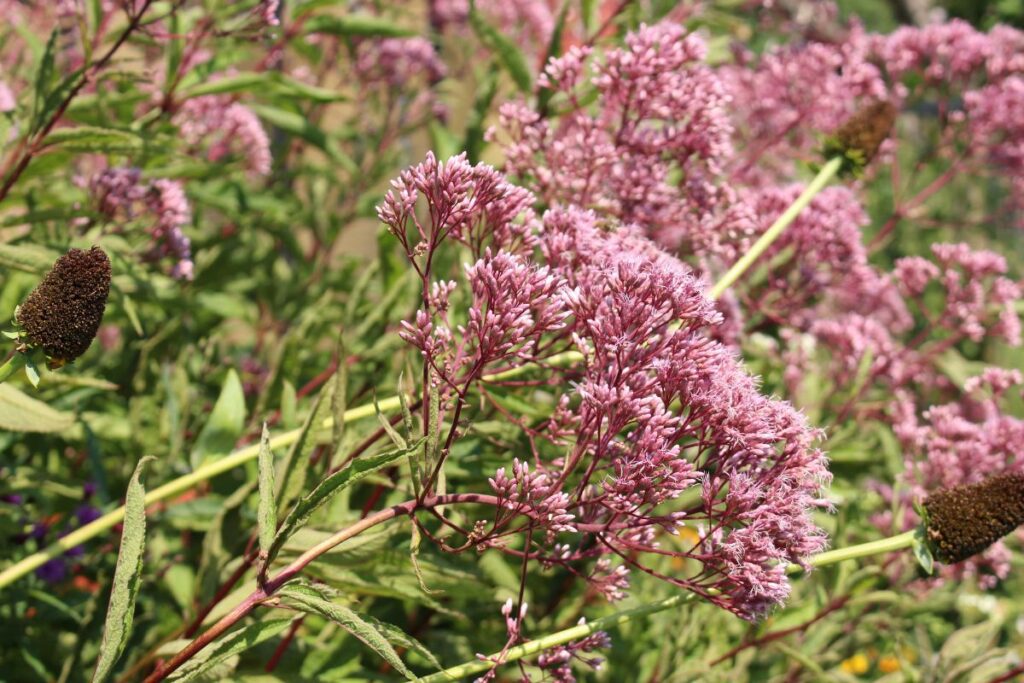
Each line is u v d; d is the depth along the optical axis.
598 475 0.80
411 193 0.76
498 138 0.93
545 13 1.32
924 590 1.05
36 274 0.87
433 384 0.76
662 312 0.74
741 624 1.04
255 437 1.00
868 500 1.13
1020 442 1.00
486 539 0.74
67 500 0.97
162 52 1.13
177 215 0.95
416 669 0.93
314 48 1.25
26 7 1.17
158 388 1.04
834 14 1.53
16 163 0.94
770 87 1.35
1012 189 1.45
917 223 1.47
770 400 0.76
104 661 0.70
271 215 1.25
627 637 0.99
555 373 0.85
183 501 0.96
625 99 0.90
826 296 1.26
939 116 1.46
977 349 2.02
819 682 1.03
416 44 1.55
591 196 0.89
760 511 0.74
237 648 0.72
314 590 0.72
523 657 0.76
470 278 0.75
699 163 0.92
